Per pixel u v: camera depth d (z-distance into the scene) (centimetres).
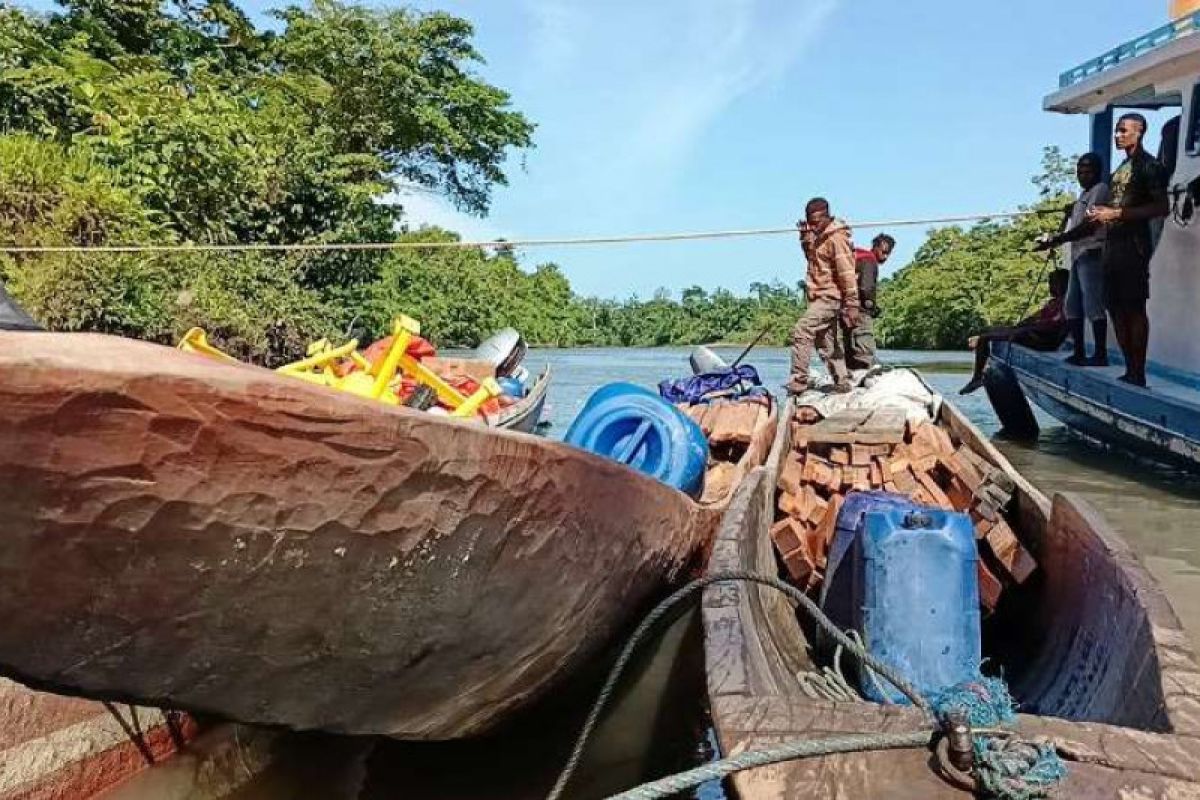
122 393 213
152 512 228
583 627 371
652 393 580
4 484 208
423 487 271
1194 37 962
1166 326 1080
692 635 497
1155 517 845
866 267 1036
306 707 302
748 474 589
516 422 827
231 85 2030
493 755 432
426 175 2673
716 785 429
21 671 244
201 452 228
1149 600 341
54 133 1448
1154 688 290
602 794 423
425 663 310
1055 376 1186
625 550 375
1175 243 1054
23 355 201
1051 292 1344
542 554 321
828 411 827
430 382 543
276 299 1484
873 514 445
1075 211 1145
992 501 600
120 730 403
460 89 2586
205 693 277
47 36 1803
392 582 279
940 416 867
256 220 1655
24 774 362
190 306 1278
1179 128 1057
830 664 505
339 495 254
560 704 434
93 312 1151
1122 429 1031
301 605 266
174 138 1472
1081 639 422
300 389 241
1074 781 227
